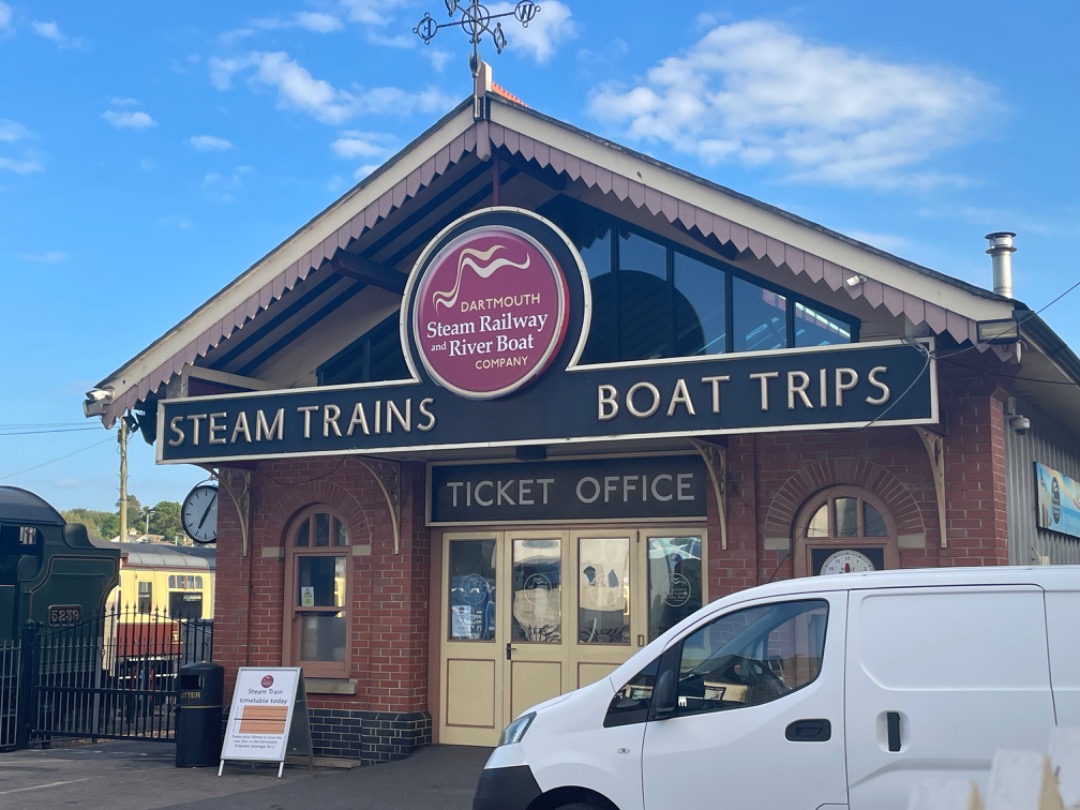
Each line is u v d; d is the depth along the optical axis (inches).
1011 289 413.4
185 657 597.0
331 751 497.7
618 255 474.9
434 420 422.6
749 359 379.6
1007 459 435.5
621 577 476.7
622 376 397.4
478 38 433.4
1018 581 238.5
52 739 589.0
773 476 435.8
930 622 242.1
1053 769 139.1
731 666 258.1
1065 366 431.8
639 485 472.1
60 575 679.1
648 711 261.0
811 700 246.2
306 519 529.0
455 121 434.0
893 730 238.7
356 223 448.1
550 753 266.5
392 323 520.1
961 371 408.8
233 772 474.3
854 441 425.1
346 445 437.7
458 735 498.0
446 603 507.5
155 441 483.2
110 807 403.5
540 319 406.6
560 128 414.6
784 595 257.6
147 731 613.3
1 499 670.5
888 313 425.7
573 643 480.7
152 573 924.0
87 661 613.3
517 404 410.9
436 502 508.4
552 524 488.1
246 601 527.5
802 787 243.1
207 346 467.2
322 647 518.0
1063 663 230.8
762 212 379.2
